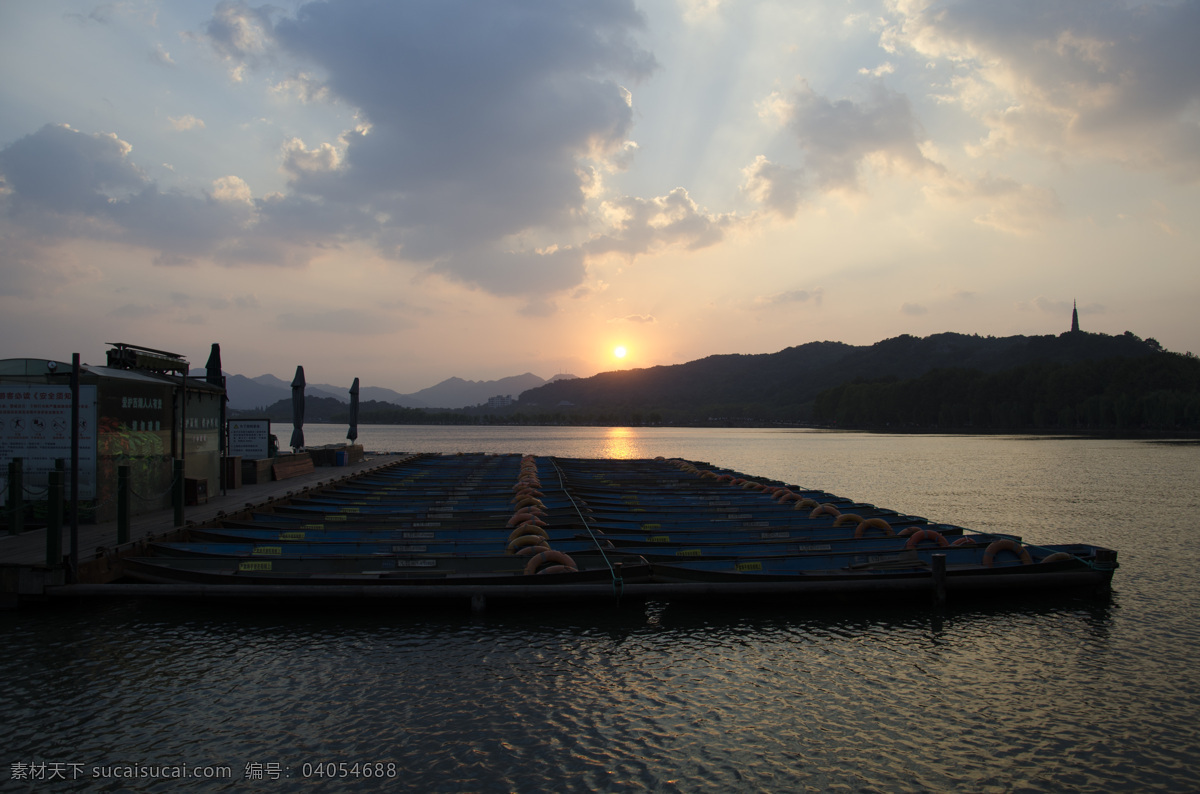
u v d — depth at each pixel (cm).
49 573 1231
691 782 796
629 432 19112
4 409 1588
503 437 14950
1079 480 4225
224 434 2228
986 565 1543
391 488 2627
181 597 1262
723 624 1311
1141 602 1488
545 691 1016
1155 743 905
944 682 1077
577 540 1650
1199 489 3719
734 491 2602
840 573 1420
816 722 945
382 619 1295
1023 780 818
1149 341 19438
